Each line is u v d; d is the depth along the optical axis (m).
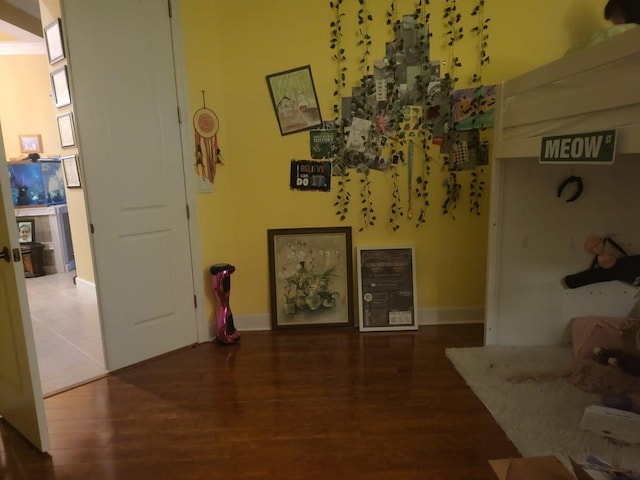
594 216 2.59
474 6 2.83
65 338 3.14
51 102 5.26
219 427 2.00
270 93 2.93
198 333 2.97
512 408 2.06
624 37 1.42
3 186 1.67
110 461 1.79
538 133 2.03
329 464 1.73
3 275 1.79
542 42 2.88
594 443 1.79
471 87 2.93
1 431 2.04
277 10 2.83
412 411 2.08
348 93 2.93
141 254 2.64
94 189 2.40
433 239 3.13
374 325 3.11
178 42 2.66
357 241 3.14
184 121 2.74
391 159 3.02
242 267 3.14
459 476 1.65
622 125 1.45
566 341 2.74
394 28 2.86
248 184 3.04
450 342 2.88
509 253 2.65
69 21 2.24
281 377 2.46
